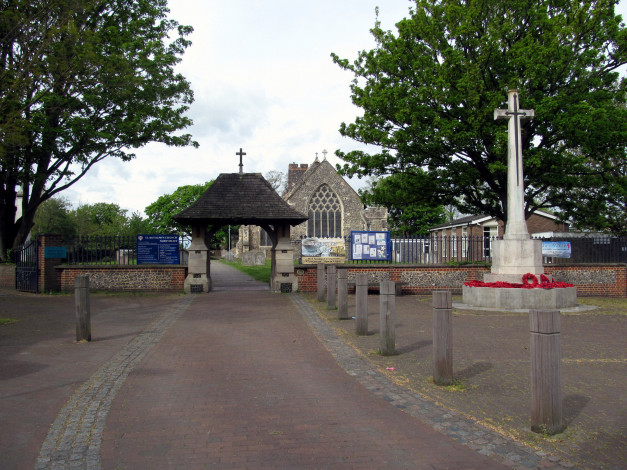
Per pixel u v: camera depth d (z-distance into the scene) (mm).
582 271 19516
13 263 21656
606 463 4238
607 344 9430
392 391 6395
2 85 14680
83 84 19391
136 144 22375
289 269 19500
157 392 6395
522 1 17578
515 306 14156
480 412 5555
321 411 5660
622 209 24984
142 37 22719
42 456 4445
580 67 17469
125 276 18953
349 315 13203
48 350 8953
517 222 15211
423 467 4215
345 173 20219
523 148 18094
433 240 20891
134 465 4277
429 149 18609
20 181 22734
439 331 6648
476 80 16984
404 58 18641
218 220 19203
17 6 16344
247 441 4805
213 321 12250
